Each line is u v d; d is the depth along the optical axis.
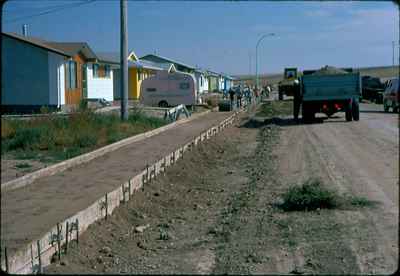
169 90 33.12
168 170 12.72
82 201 8.05
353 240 7.11
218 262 6.48
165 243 7.42
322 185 10.10
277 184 11.12
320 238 7.28
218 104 35.75
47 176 10.29
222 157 16.03
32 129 13.71
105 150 13.74
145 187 10.62
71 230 6.88
